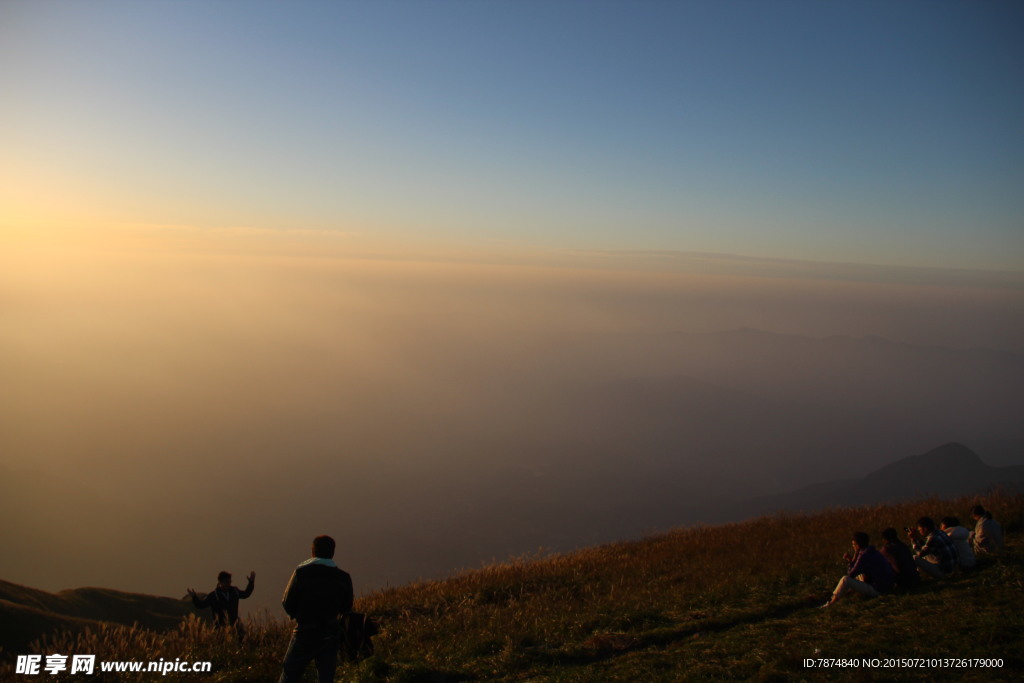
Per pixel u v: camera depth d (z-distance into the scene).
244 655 7.67
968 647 6.37
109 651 7.58
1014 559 9.58
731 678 6.22
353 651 6.80
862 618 7.83
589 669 6.84
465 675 7.02
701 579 10.86
